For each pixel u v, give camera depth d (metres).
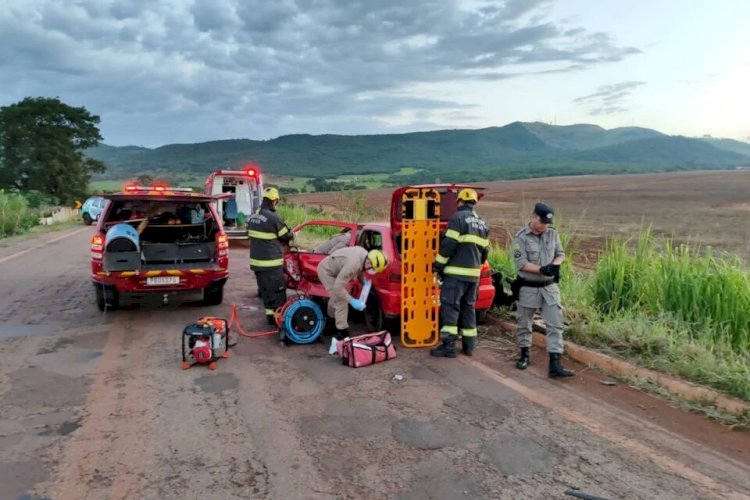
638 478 3.57
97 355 6.18
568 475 3.61
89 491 3.40
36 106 59.59
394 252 6.82
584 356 5.88
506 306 7.75
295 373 5.66
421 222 6.53
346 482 3.53
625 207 34.47
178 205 10.09
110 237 7.90
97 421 4.41
